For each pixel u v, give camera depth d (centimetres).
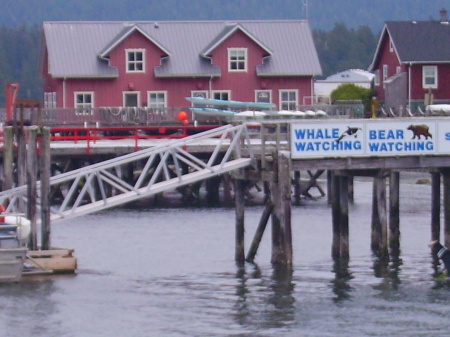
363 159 5312
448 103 12294
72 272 5206
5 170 5872
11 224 4947
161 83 11231
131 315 4338
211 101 10456
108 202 5291
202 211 8475
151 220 7812
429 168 5697
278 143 5209
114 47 11094
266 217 5569
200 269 5431
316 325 4162
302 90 11450
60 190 9156
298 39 11688
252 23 11819
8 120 6294
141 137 8500
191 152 7606
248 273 5278
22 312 4362
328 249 6103
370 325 4153
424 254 5822
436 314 4325
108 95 11144
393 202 5962
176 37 11550
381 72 13538
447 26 12975
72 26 11450
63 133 9969
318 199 9631
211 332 4072
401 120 5328
